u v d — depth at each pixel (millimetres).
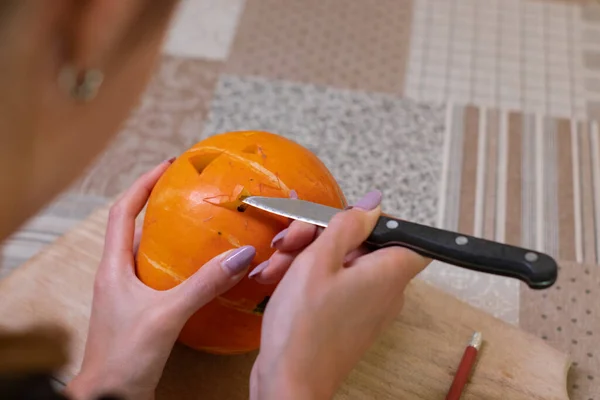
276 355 406
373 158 943
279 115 1001
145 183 585
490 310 767
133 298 516
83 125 259
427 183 915
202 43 1104
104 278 534
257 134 560
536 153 956
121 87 267
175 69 1059
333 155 946
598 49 1111
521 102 1029
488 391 606
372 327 467
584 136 979
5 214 252
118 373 492
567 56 1102
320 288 418
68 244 705
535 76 1068
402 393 602
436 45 1113
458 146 961
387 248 467
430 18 1158
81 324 643
